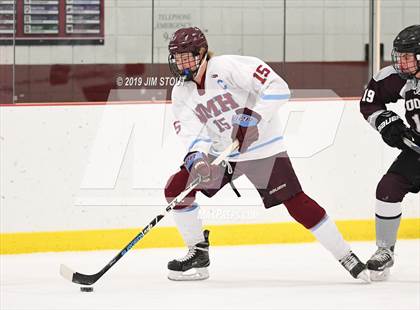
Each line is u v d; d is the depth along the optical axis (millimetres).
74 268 11633
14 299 9375
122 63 13633
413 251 12914
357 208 14039
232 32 14039
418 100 9930
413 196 14117
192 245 10461
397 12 14273
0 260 12375
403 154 10297
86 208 13195
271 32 14117
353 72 14227
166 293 9633
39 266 11805
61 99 13406
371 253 12836
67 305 8992
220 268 11445
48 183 13070
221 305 8930
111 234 13273
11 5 13344
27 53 13391
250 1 14039
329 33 14203
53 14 13445
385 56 14281
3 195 12922
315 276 10781
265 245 13602
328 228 9930
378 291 9703
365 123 14039
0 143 12914
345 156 13992
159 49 13758
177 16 13836
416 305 8906
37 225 13039
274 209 13734
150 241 13398
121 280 10570
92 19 13547
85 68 13523
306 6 14156
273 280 10500
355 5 14234
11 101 13312
